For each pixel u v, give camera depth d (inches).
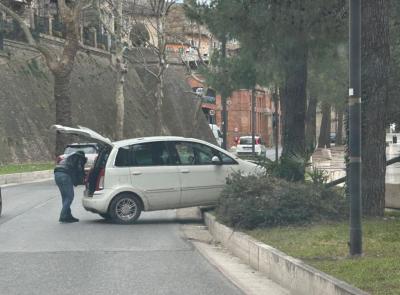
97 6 1699.1
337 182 492.4
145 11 2048.5
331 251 321.4
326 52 539.2
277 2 458.3
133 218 532.1
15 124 1459.2
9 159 1364.4
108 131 1972.2
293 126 620.1
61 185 540.4
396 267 272.1
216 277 323.9
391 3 476.4
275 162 531.5
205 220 529.3
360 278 257.6
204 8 590.2
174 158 542.6
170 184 536.1
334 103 1659.7
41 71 1724.9
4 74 1521.9
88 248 407.8
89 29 2166.6
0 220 555.2
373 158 423.8
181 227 515.8
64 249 403.9
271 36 484.1
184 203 541.0
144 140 541.3
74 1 1349.7
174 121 2527.1
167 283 309.6
